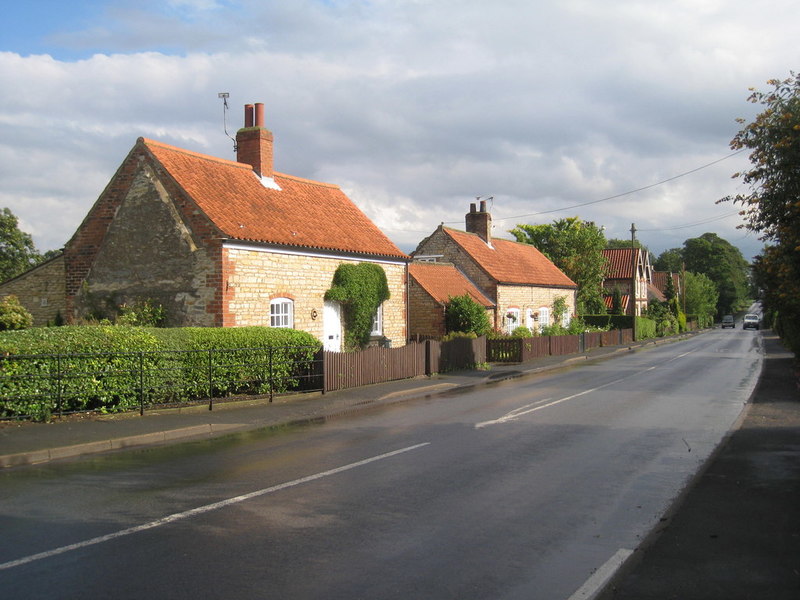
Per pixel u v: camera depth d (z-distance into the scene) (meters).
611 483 8.34
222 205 19.77
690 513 6.98
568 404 16.05
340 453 10.18
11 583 5.07
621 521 6.78
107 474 8.78
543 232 62.03
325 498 7.57
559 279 45.62
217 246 18.33
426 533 6.35
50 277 21.38
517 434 11.86
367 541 6.10
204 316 18.48
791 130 11.41
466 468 9.13
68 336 12.56
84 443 10.31
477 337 28.64
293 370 17.17
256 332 16.38
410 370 22.38
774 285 20.27
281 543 6.03
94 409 12.66
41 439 10.53
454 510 7.12
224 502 7.39
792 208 12.17
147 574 5.27
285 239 20.20
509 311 38.28
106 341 12.94
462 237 39.25
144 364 13.55
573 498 7.64
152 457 9.93
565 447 10.65
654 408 15.24
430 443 11.00
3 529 6.42
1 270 38.97
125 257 19.70
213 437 11.73
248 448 10.64
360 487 8.07
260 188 22.69
